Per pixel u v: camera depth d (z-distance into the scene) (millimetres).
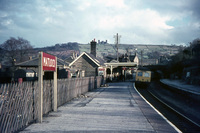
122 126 6656
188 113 11781
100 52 156500
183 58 55062
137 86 32312
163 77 69750
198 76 37688
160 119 7844
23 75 25484
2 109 5223
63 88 11195
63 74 27000
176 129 6430
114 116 8242
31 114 7004
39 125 6605
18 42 47031
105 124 6875
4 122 5320
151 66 69562
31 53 50031
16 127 5938
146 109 10102
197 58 45094
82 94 16219
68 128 6289
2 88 5250
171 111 12180
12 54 46531
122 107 10547
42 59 7062
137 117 8125
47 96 8664
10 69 34875
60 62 29719
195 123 8562
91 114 8547
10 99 5582
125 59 74812
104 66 36375
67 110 9367
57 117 7840
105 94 17094
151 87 34062
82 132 5887
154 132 6023
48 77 21812
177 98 19453
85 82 17969
